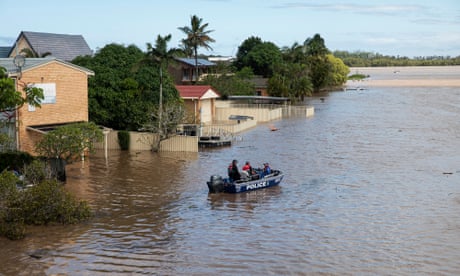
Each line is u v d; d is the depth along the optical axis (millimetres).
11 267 22109
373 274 21562
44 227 27281
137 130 52750
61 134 36750
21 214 27156
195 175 39719
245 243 25156
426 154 48844
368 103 104812
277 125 71500
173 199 33031
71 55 94000
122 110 51375
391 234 26484
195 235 26281
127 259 23047
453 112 84875
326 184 37219
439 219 29000
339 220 28812
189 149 50125
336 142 55906
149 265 22406
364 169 42312
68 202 28266
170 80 55906
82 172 40781
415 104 100250
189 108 69125
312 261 22922
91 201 32375
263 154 48906
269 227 27609
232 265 22469
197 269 22031
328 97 122875
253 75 125562
